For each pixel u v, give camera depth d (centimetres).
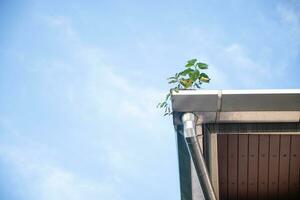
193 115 482
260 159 526
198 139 493
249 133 501
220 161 529
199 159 468
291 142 516
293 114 481
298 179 534
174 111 488
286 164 528
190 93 474
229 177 537
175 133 521
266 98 467
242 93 467
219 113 485
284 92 463
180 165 538
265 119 492
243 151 522
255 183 540
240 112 481
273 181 538
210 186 471
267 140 516
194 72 498
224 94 469
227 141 517
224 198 550
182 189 547
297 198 544
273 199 548
